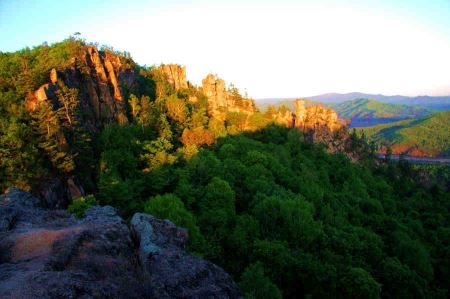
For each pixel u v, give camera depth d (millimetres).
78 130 67312
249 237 56812
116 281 16234
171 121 111188
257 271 42188
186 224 46844
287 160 112438
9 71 70875
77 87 78438
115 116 88312
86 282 15422
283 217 63625
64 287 14508
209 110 153500
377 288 46656
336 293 47812
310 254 54000
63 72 74562
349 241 62312
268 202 65438
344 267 51812
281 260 49125
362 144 180500
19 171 49375
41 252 17844
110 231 20312
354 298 46781
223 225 57938
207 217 58156
